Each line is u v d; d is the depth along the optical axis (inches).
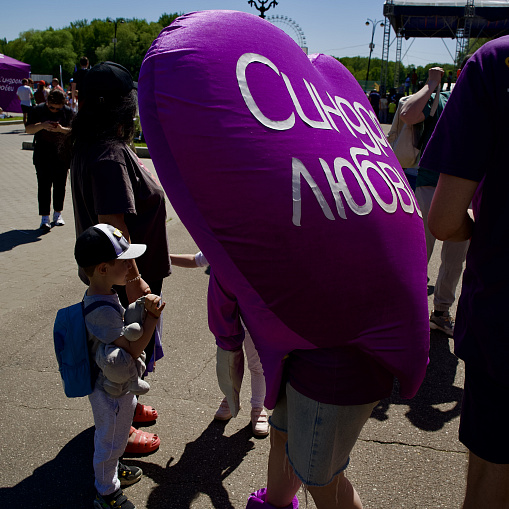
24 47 4505.4
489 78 62.1
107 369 85.7
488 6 836.0
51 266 225.0
